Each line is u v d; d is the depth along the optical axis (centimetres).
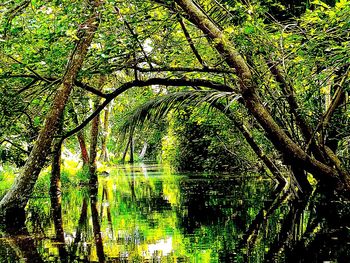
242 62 742
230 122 1461
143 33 822
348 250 676
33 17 773
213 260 628
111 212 1117
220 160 2550
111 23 775
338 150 1049
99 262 620
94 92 960
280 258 635
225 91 898
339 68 730
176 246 714
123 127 1052
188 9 750
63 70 912
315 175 746
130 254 667
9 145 1570
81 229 888
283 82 832
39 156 1016
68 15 759
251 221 945
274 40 772
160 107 1005
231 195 1434
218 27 785
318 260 620
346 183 732
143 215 1054
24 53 838
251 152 1927
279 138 734
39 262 626
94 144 1898
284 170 1667
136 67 891
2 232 864
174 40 913
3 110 978
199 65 967
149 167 3572
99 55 824
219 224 916
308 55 694
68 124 1376
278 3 813
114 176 2538
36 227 918
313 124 907
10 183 1847
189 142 2662
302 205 1154
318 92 860
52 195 1517
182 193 1531
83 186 1884
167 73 1094
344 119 929
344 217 967
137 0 772
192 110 1449
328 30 645
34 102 1017
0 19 730
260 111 737
